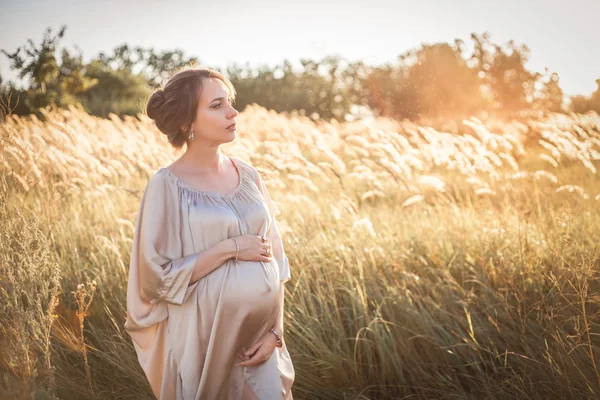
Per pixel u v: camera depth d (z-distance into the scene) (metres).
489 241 4.54
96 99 20.72
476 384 3.46
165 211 2.30
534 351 3.46
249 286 2.29
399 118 16.00
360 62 23.62
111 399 3.42
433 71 15.91
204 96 2.34
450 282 4.08
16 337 2.72
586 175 6.11
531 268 3.96
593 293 3.46
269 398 2.31
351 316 3.99
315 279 4.27
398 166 5.90
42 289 3.14
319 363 3.60
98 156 7.73
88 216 5.50
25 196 4.42
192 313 2.27
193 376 2.27
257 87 30.61
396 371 3.64
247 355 2.34
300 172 6.95
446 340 3.65
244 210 2.42
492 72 15.74
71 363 3.62
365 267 4.38
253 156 6.16
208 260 2.26
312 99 28.05
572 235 4.02
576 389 3.08
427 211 5.76
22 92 12.41
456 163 6.06
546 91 11.80
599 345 3.33
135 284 2.35
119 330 3.69
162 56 34.47
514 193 5.37
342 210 5.40
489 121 13.38
